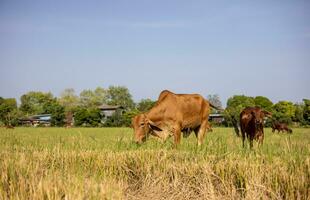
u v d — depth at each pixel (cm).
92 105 10969
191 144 1028
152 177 816
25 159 827
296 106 6072
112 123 6950
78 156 936
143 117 1231
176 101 1273
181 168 830
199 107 1344
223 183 752
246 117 1459
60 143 1152
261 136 1429
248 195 694
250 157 834
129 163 898
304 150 874
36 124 8038
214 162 838
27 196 611
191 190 757
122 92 11319
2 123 6391
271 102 6669
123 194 713
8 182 668
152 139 1157
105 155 937
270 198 708
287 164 778
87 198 598
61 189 618
